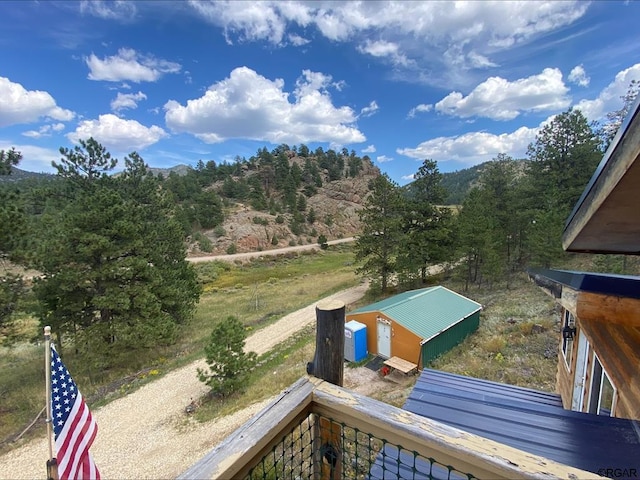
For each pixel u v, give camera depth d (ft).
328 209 230.07
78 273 42.09
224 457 4.05
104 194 45.62
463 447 3.98
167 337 48.08
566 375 18.94
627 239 6.85
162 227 61.62
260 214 192.24
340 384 5.87
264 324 61.57
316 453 5.52
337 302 5.94
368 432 4.83
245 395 37.09
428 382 19.89
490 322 49.62
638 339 7.48
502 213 73.67
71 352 50.29
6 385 41.96
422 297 50.75
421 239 71.51
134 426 33.01
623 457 8.93
